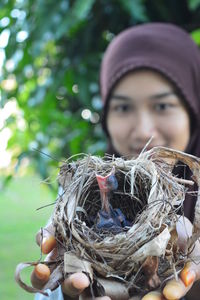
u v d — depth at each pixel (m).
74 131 1.15
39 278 0.42
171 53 0.78
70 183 0.47
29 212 3.24
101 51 1.13
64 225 0.44
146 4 1.06
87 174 0.48
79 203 0.48
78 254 0.43
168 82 0.75
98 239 0.44
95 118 1.16
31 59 1.10
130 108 0.76
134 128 0.75
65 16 0.98
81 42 1.11
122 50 0.78
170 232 0.43
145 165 0.47
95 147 1.10
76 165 0.49
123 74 0.75
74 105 1.23
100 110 1.11
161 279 0.44
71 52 1.11
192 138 0.78
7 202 3.73
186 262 0.44
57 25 0.98
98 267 0.42
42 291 0.41
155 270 0.42
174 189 0.46
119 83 0.76
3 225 2.76
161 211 0.43
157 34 0.79
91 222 0.48
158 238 0.41
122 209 0.50
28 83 1.20
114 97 0.77
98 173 0.49
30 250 2.13
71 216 0.44
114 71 0.77
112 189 0.47
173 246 0.44
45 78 1.18
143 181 0.47
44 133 1.15
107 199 0.47
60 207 0.45
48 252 0.45
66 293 0.43
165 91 0.75
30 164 1.16
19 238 2.40
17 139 1.19
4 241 2.33
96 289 0.43
